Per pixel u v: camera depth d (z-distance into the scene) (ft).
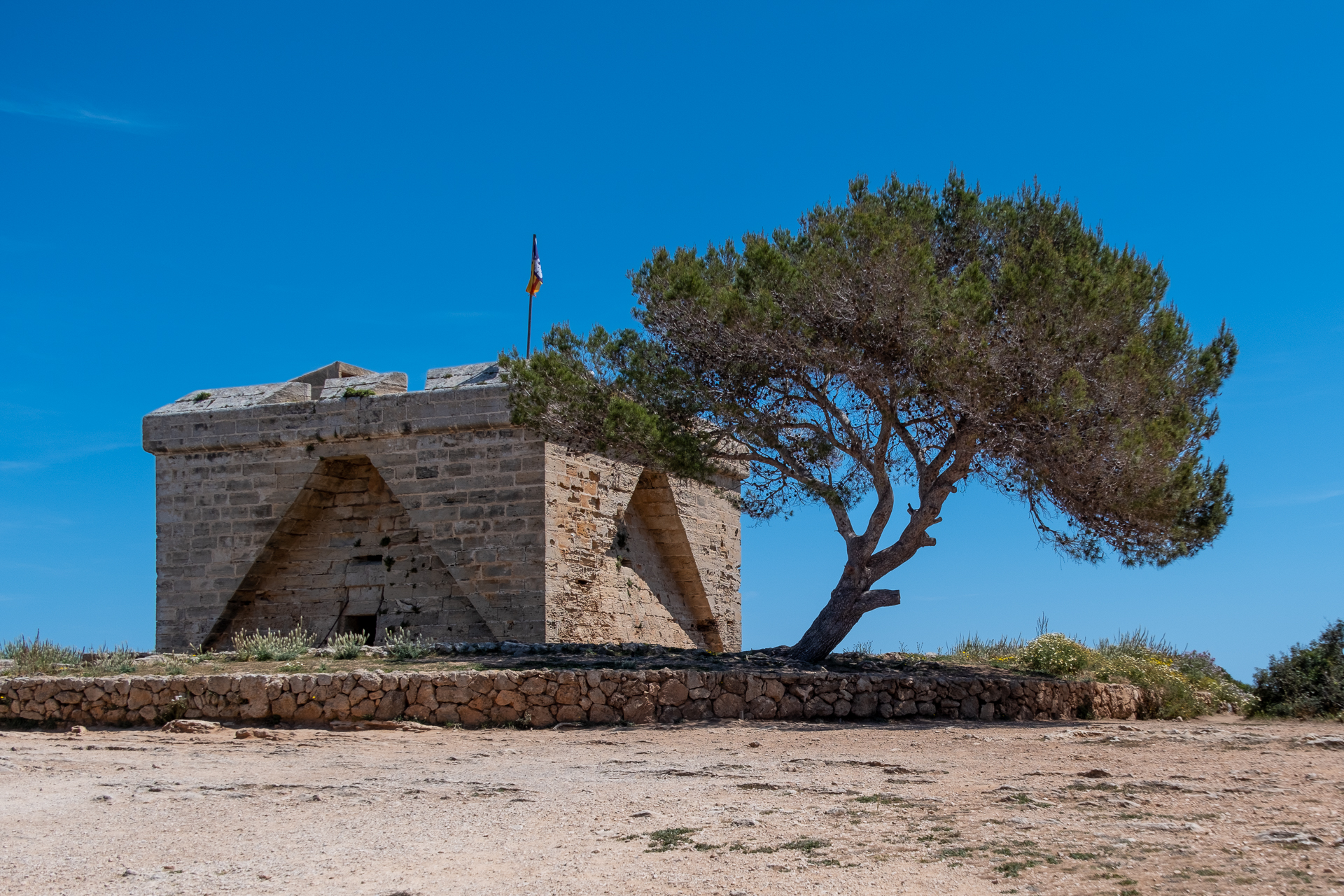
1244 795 30.99
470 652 68.59
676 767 40.24
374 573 93.15
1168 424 67.00
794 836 27.14
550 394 76.84
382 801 34.96
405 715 55.62
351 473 96.63
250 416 95.30
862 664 71.00
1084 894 20.80
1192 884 20.94
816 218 77.46
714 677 58.03
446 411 89.45
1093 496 69.00
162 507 97.19
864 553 71.87
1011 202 75.92
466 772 40.70
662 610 102.27
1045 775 36.70
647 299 75.46
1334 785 32.63
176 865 27.12
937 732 53.31
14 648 69.36
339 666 62.34
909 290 66.13
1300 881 20.75
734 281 72.95
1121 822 27.17
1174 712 73.77
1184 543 71.82
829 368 69.92
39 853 28.73
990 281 73.00
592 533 92.02
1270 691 72.64
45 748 49.06
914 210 73.87
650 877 23.95
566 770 40.78
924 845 25.55
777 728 54.29
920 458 73.82
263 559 94.22
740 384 73.92
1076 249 72.90
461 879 24.66
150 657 68.95
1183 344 74.43
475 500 88.38
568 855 26.48
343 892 23.91
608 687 56.29
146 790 37.58
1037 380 67.00
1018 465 71.87
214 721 56.03
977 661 81.10
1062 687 66.54
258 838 30.07
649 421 72.43
